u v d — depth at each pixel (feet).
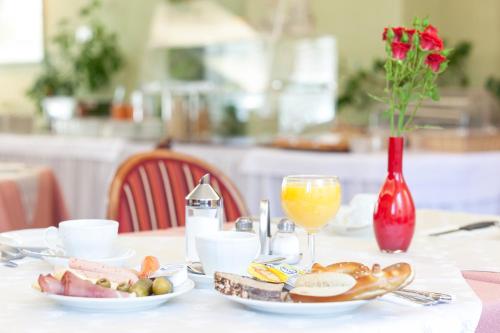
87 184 16.78
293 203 4.14
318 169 12.29
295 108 23.79
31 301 3.45
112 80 29.37
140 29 28.78
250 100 24.40
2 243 4.56
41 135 19.52
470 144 13.25
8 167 11.02
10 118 22.79
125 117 21.27
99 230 4.06
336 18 24.59
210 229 4.20
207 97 23.45
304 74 23.75
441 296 3.45
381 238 4.80
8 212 9.57
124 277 3.43
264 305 3.14
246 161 13.43
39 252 4.49
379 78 23.32
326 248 4.89
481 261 4.53
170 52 27.07
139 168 6.70
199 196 4.21
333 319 3.14
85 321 3.11
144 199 6.63
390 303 3.41
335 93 23.75
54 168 17.39
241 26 24.34
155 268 3.59
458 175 12.10
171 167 6.88
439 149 13.42
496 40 24.70
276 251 4.38
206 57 25.89
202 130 20.34
